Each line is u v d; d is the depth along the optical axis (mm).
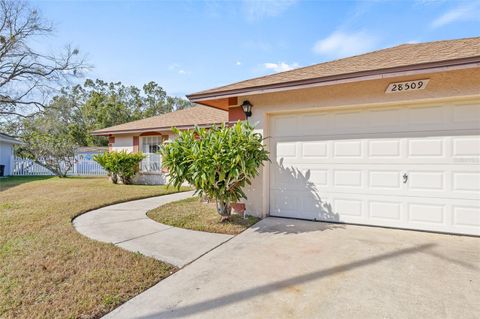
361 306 2551
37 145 16031
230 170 4891
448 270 3281
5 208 6734
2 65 20406
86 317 2393
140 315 2439
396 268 3342
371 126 5199
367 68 4680
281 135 6008
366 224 5250
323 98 5367
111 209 6945
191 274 3258
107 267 3363
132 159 12859
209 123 11406
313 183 5711
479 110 4461
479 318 2355
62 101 24594
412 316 2395
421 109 4836
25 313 2414
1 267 3332
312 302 2625
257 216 5945
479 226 4488
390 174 5062
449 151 4652
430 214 4785
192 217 5969
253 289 2879
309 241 4359
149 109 42594
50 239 4383
